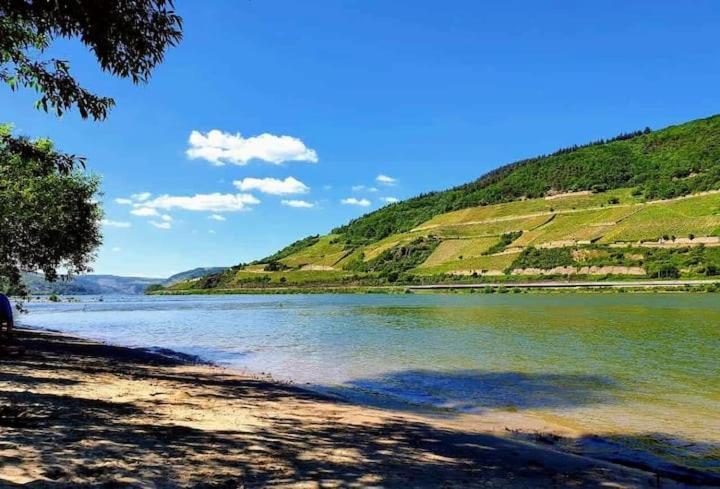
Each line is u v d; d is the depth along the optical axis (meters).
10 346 23.28
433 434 11.99
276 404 14.98
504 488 7.99
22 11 7.58
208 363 26.00
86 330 50.94
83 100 8.72
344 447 9.93
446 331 42.69
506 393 18.23
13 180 24.42
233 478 7.24
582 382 20.22
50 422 9.77
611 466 9.85
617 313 60.94
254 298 180.50
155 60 8.10
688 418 14.57
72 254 33.56
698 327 42.88
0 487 5.80
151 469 7.23
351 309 84.94
